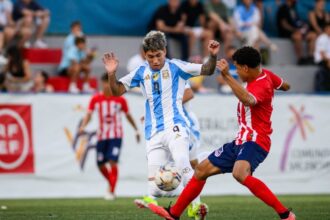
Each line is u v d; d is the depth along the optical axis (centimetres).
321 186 4309
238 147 2064
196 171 2094
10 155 3909
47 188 3950
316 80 5225
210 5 5334
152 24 5209
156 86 2214
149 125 2233
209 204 3278
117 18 5438
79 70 4712
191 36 5131
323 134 4341
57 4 5297
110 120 3712
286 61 5584
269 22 5762
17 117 3931
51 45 5181
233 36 5394
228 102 4188
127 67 5006
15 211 2884
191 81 4609
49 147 3969
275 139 4247
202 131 4131
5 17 4891
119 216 2609
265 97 2025
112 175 3725
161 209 2092
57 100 3991
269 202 2031
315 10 5594
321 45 5369
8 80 4441
